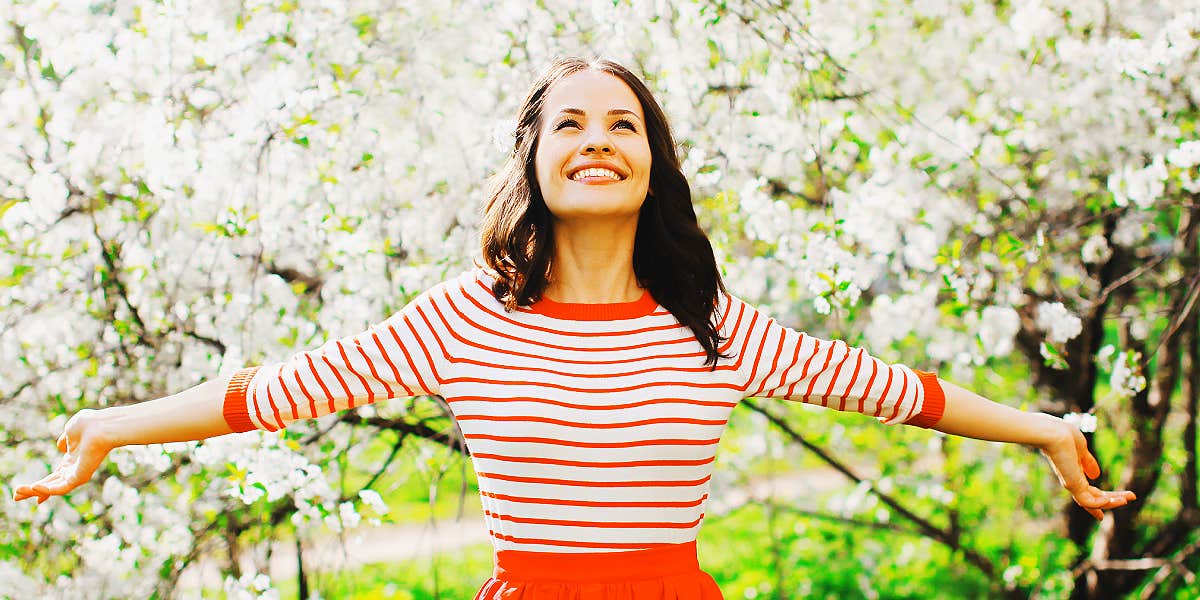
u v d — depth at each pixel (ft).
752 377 6.26
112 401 10.11
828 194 10.78
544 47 10.62
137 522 9.93
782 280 12.55
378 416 10.62
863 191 10.84
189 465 10.34
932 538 15.51
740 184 10.96
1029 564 15.26
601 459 5.84
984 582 17.29
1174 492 15.60
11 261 9.98
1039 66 11.80
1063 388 14.48
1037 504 16.21
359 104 10.33
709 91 10.58
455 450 10.66
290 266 10.70
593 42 10.52
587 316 6.18
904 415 6.42
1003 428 6.46
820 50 10.16
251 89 9.82
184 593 10.50
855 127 11.41
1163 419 14.17
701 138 10.55
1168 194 11.60
